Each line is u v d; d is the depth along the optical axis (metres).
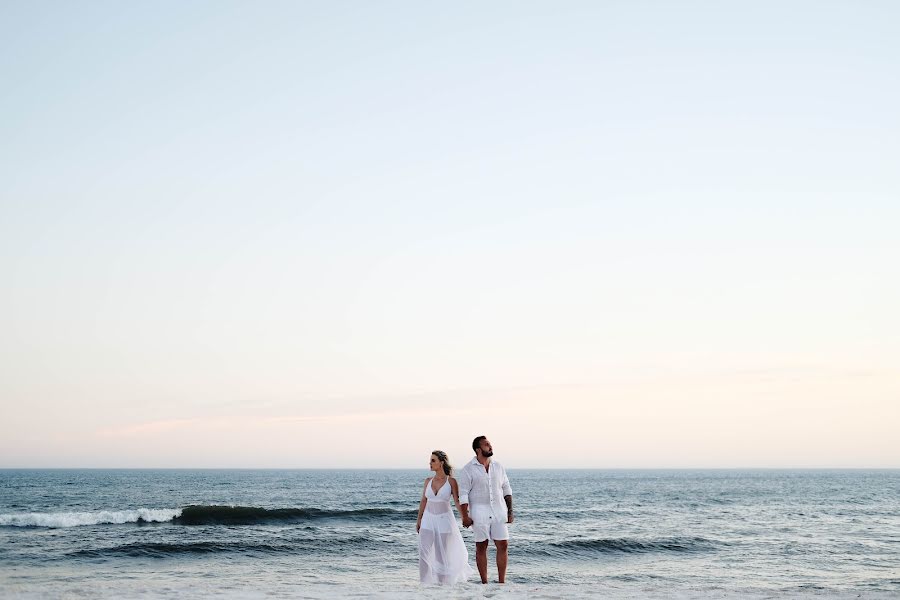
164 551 17.77
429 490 10.30
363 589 11.31
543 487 92.44
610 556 19.81
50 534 21.83
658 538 22.91
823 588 13.59
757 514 39.94
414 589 11.33
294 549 19.02
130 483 87.12
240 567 15.76
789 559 19.72
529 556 19.14
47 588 10.87
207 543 18.70
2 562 15.77
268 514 28.53
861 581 15.47
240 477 130.75
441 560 10.08
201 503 45.94
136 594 10.30
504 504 10.77
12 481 93.88
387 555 18.50
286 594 10.55
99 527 24.34
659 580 15.20
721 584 14.67
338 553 18.70
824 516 38.69
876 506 49.66
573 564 18.06
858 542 24.39
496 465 10.68
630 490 81.19
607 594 11.02
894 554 21.09
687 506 48.72
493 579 13.66
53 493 58.72
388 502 49.44
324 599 9.93
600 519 35.22
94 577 13.47
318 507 43.97
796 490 82.44
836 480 136.00
